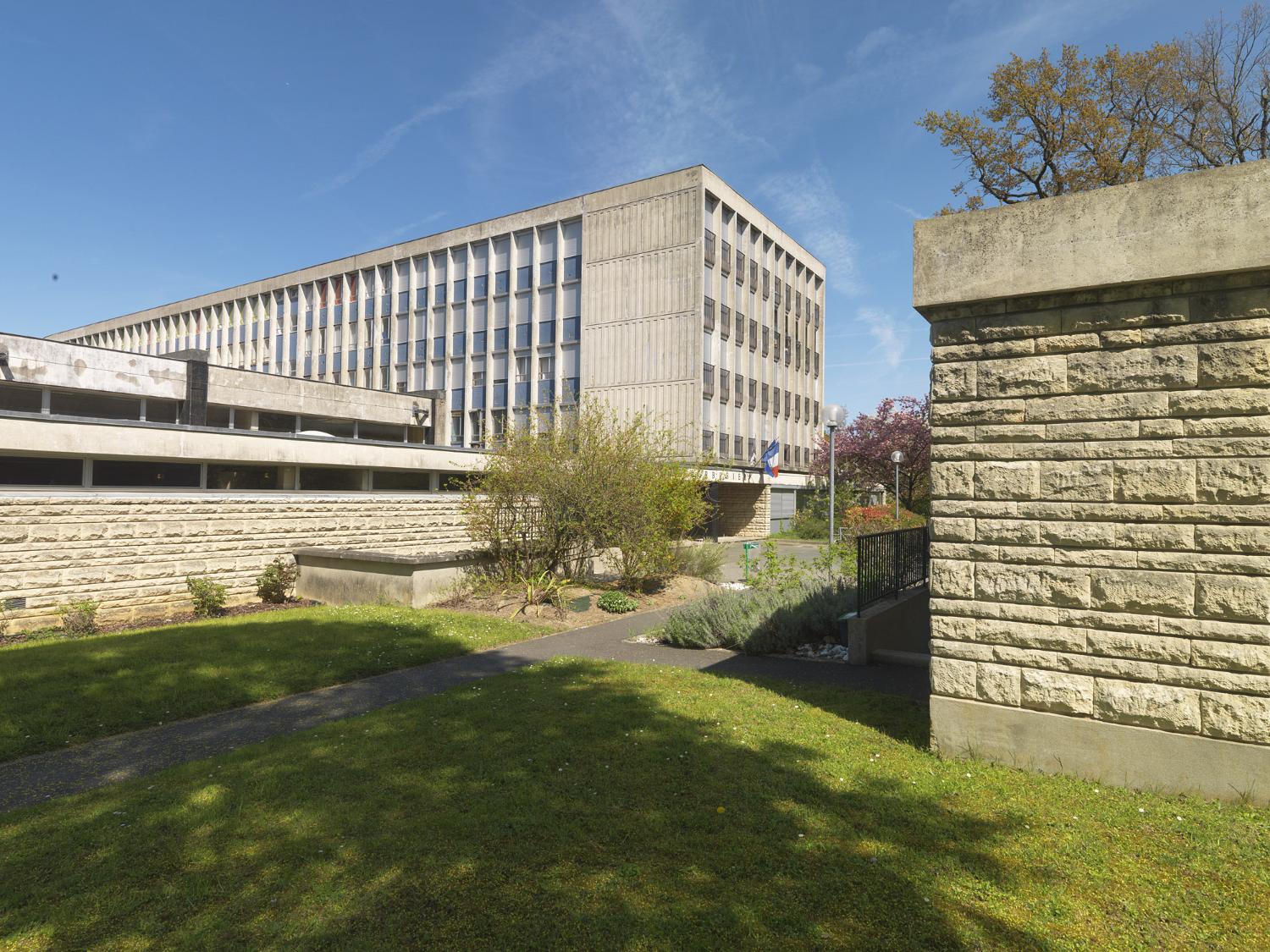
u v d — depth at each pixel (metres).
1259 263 4.60
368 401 31.19
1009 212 5.41
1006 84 22.19
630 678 8.32
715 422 36.22
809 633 10.49
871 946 3.19
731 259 38.03
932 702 5.71
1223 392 4.77
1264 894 3.66
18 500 10.99
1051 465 5.30
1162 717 4.90
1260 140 21.64
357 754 5.64
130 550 12.27
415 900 3.53
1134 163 21.59
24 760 5.86
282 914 3.42
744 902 3.51
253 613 12.85
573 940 3.21
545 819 4.39
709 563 18.67
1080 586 5.18
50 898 3.58
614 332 36.75
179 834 4.25
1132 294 5.07
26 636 10.63
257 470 14.62
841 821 4.42
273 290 51.28
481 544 15.70
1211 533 4.78
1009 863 3.93
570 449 15.35
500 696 7.40
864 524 25.92
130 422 12.26
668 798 4.74
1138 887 3.72
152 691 7.49
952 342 5.70
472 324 41.78
